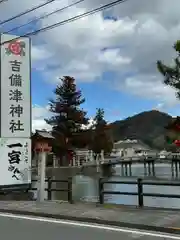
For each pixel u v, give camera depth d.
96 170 80.75
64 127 84.94
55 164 85.56
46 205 14.66
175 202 22.98
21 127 18.95
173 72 32.78
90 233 9.98
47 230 10.43
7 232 10.21
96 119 103.06
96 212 12.67
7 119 18.52
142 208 13.26
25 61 19.19
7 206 14.66
